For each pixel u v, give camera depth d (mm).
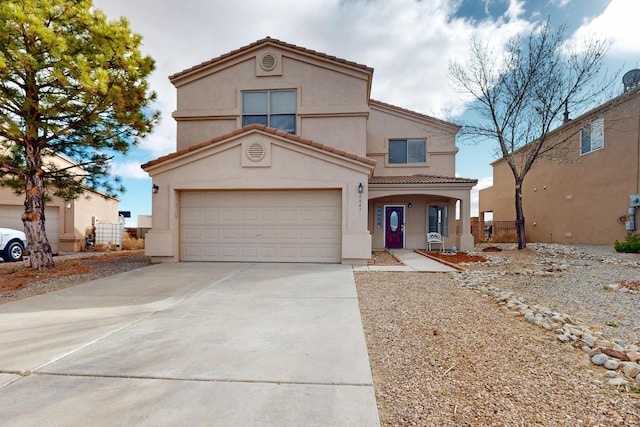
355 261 10320
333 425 2463
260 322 4855
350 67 12969
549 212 18688
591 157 15570
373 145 16859
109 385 3057
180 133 13688
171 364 3482
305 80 13242
